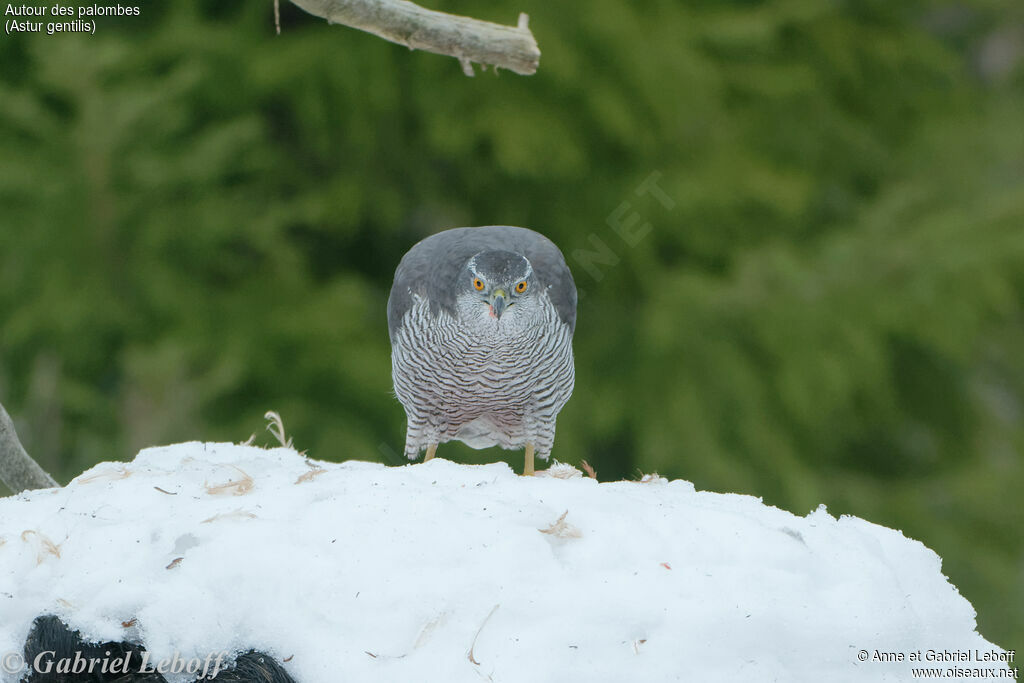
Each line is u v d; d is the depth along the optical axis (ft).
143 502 13.05
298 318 43.16
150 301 42.06
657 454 43.11
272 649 11.61
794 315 42.86
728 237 47.57
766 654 11.93
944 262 43.16
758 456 43.91
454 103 42.88
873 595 12.51
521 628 11.64
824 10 50.62
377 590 11.76
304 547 12.09
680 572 12.25
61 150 41.27
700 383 44.11
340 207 43.98
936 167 51.26
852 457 51.88
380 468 14.79
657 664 11.60
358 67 42.60
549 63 41.39
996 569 46.47
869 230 45.21
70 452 39.32
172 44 43.19
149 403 35.86
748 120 49.08
